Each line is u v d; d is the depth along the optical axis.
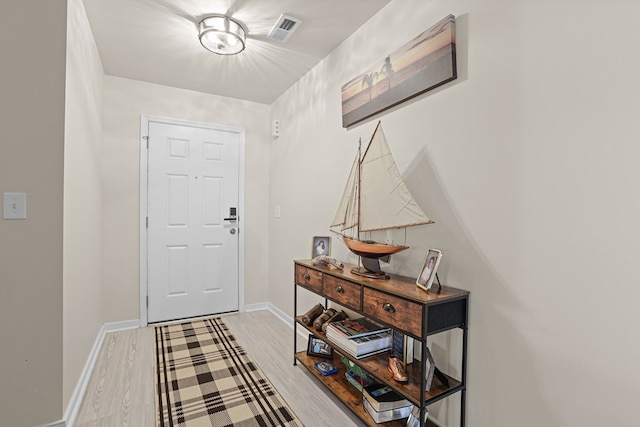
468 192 1.42
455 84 1.48
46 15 1.54
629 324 0.96
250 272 3.56
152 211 3.08
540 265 1.17
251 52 2.49
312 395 1.89
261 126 3.63
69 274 1.66
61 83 1.55
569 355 1.09
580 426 1.06
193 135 3.27
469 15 1.42
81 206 1.95
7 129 1.47
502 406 1.28
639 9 0.94
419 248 1.67
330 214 2.48
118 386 1.96
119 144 2.94
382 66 1.88
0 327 1.46
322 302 2.57
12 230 1.48
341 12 2.00
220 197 3.40
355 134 2.19
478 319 1.37
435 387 1.38
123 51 2.49
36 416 1.50
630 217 0.96
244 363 2.28
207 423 1.63
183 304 3.22
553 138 1.13
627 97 0.97
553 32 1.13
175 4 1.93
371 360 1.64
